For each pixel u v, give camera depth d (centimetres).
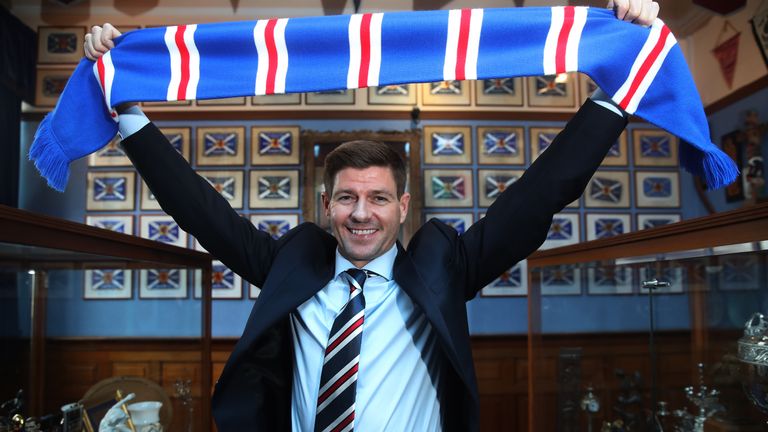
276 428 123
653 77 114
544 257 253
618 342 202
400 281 114
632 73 114
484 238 121
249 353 117
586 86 433
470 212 419
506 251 119
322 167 415
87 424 167
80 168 412
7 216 111
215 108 418
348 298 120
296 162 417
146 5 416
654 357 186
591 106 115
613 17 117
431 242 125
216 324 399
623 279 189
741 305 139
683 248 149
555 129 430
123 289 198
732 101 380
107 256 155
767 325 132
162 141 122
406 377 114
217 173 416
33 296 154
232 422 115
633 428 202
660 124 113
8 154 373
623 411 206
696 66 421
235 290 402
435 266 119
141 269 190
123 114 121
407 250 129
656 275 168
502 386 402
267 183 415
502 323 409
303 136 416
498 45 118
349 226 116
